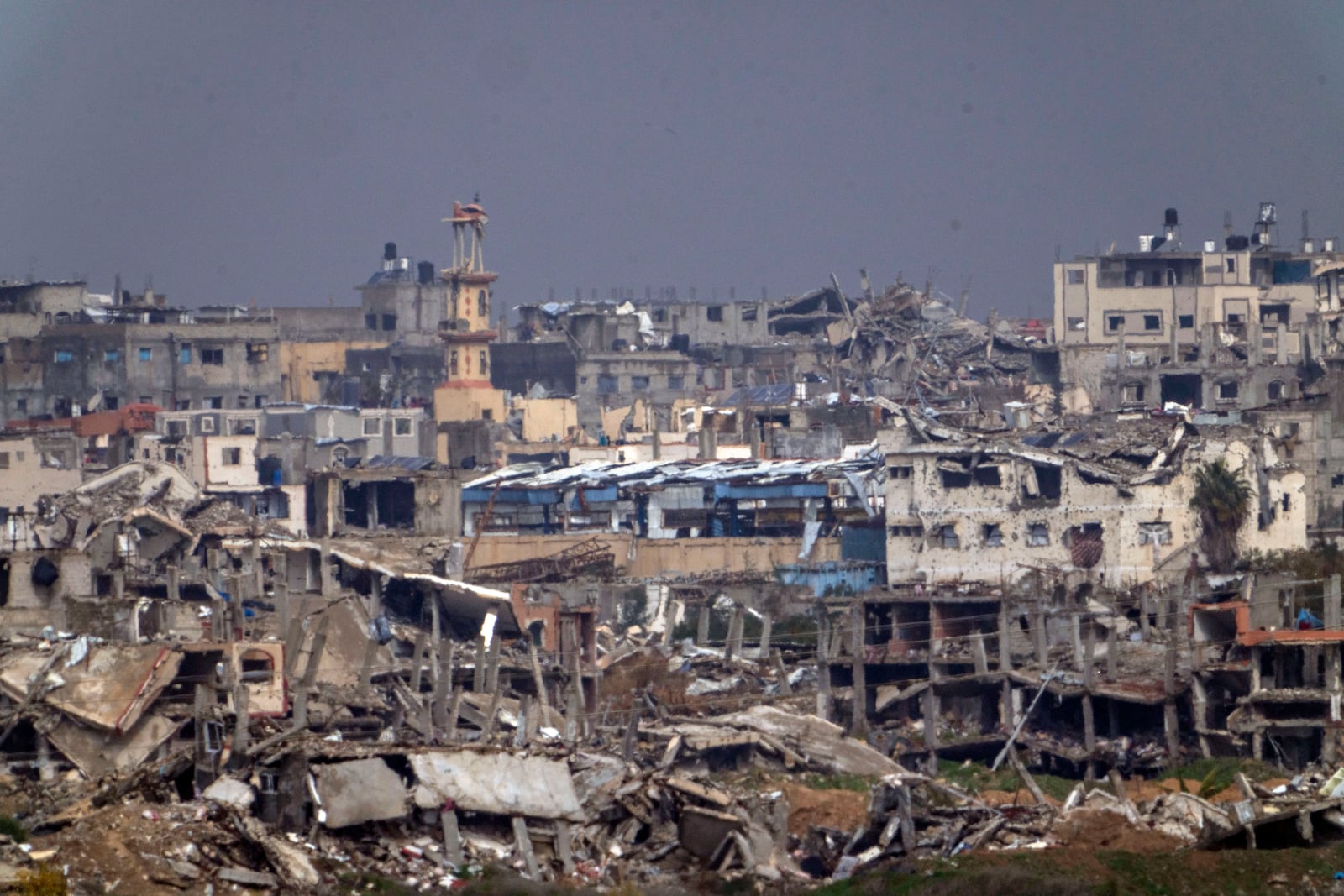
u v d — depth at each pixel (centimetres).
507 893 17962
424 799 19350
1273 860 19300
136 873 17550
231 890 17600
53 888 16688
